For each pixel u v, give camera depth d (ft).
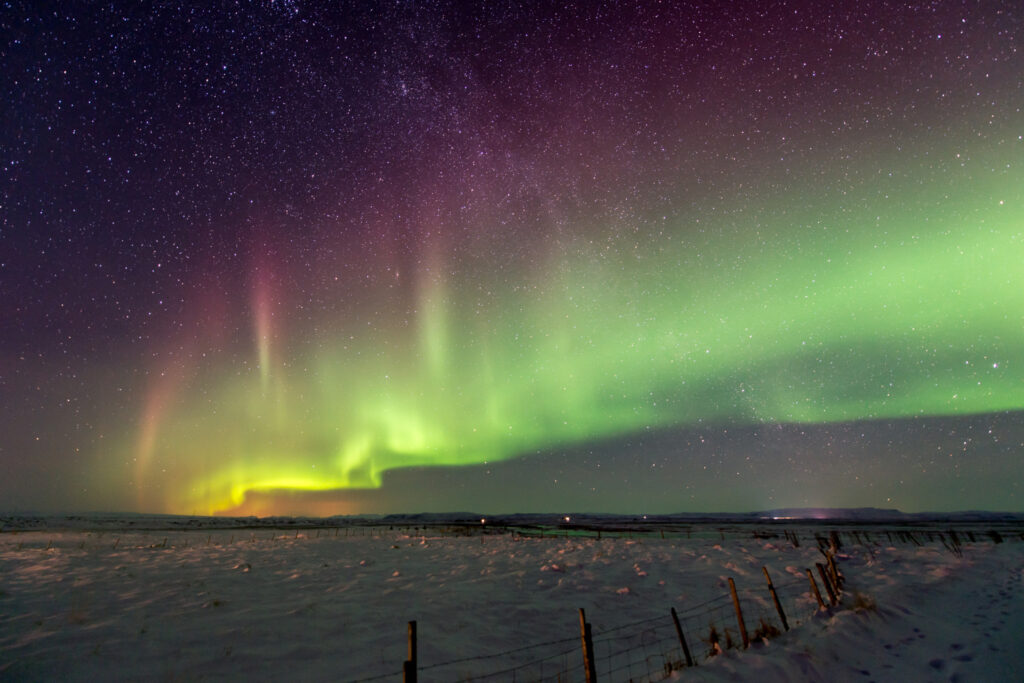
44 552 75.31
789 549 89.92
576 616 45.11
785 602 45.70
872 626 33.86
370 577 59.57
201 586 49.88
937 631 33.47
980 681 23.54
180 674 28.78
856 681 24.56
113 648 31.89
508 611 46.34
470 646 36.50
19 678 27.09
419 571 65.16
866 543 105.81
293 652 33.22
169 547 88.48
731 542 109.50
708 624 40.06
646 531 180.65
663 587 56.34
